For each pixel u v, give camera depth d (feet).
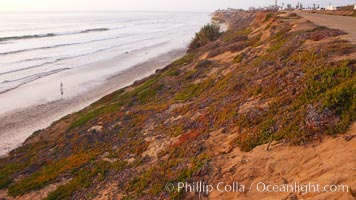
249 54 74.64
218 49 102.58
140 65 163.02
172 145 43.88
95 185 41.11
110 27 449.48
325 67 39.45
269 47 72.38
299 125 32.01
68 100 104.06
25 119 87.15
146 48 228.22
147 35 332.80
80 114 82.99
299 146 29.55
